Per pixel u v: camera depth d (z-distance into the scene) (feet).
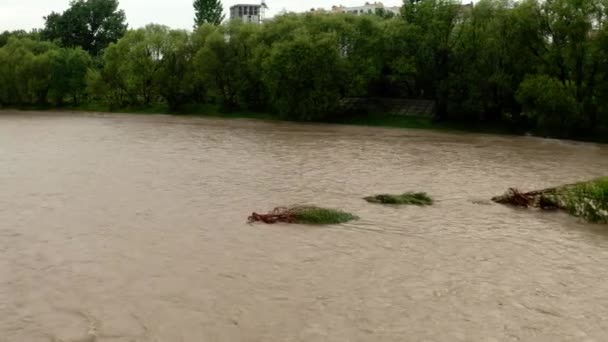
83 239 63.77
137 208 78.28
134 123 225.35
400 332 42.68
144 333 41.75
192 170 110.01
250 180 100.58
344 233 68.08
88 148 142.61
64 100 334.24
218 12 384.06
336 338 41.52
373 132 196.44
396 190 94.12
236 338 41.24
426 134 191.83
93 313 44.93
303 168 114.83
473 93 198.49
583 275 55.52
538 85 177.27
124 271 54.03
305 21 249.96
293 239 65.26
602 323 44.88
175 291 49.49
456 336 42.24
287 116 239.91
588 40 179.32
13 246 60.85
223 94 267.59
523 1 190.60
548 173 113.39
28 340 40.45
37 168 110.22
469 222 74.33
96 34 449.48
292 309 46.32
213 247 61.82
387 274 54.65
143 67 277.64
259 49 245.45
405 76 232.94
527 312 46.70
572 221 75.77
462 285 52.26
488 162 127.85
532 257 60.75
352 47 238.07
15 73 311.06
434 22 210.59
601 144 169.58
